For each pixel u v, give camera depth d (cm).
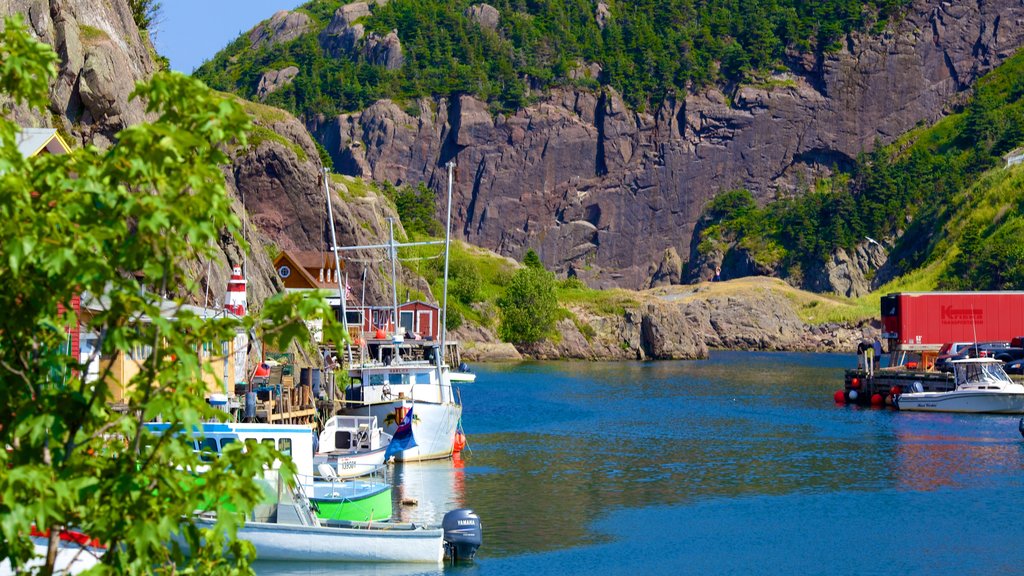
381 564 3512
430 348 10325
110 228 1203
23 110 5231
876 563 3772
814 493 5097
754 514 4591
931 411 9219
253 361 6106
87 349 3906
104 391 1260
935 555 3897
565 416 8831
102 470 1246
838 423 8275
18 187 1159
